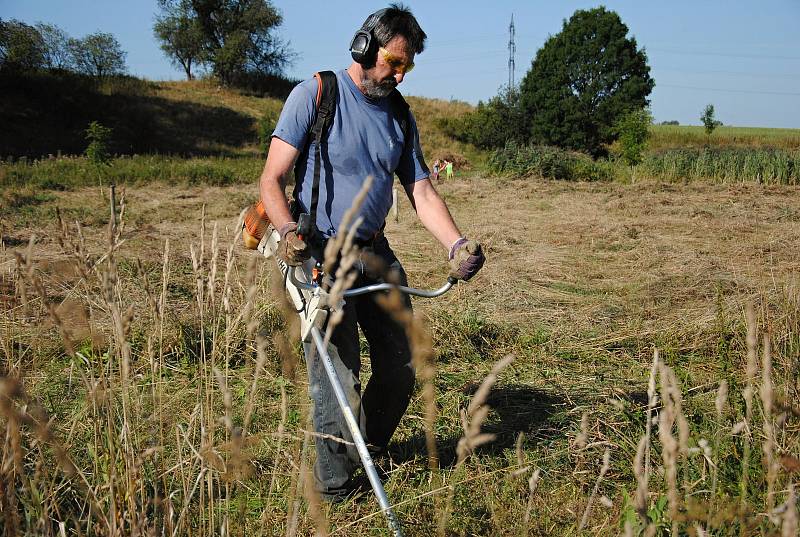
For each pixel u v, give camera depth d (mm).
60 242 1904
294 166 2611
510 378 4207
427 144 42500
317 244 2533
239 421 3172
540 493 2748
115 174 19688
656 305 5965
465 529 2506
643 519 1533
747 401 1732
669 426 1504
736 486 2414
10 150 28906
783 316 3930
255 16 54031
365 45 2447
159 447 1873
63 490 2430
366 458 1979
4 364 2850
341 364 2520
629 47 44031
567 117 42781
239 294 3330
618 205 13891
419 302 6043
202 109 41375
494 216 12578
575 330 5285
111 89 39312
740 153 20891
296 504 1702
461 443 1255
